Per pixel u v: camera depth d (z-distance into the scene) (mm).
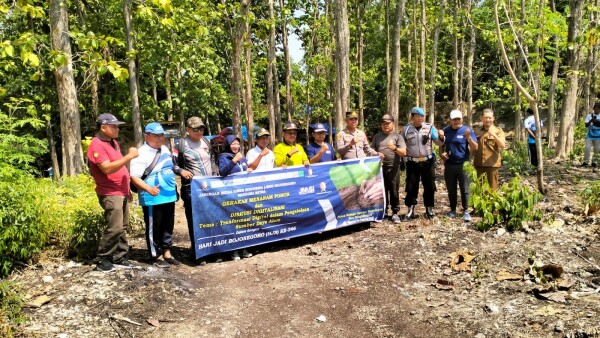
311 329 4340
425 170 7516
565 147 13703
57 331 4078
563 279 4805
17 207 5293
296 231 6781
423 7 19141
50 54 5965
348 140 7500
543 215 6922
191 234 6238
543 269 4953
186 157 6082
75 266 5410
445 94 32844
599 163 11742
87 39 5750
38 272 5289
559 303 4293
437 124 29547
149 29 12867
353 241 6699
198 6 12539
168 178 5695
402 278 5320
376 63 29656
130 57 7746
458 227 6797
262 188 6469
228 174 6191
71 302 4566
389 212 8195
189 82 16031
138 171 5500
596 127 11781
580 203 7566
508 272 5172
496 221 6625
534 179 10383
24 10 6121
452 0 19922
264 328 4367
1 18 11773
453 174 7340
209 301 4910
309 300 4895
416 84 20891
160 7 7039
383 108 29812
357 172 7316
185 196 6121
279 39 25844
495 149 7328
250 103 16719
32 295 4691
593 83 19641
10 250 5234
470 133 7133
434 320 4320
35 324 4168
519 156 12953
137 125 12438
